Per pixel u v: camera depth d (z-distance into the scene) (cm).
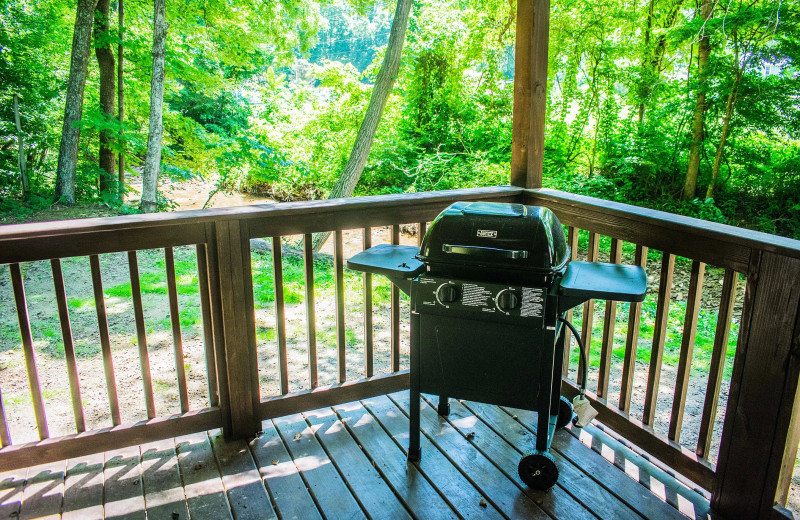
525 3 264
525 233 179
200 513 201
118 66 1173
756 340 177
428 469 224
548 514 199
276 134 1420
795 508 241
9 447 211
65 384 343
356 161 919
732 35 918
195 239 220
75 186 1105
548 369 194
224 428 244
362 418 261
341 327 261
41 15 1248
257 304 504
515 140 286
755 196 1012
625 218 226
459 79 1373
